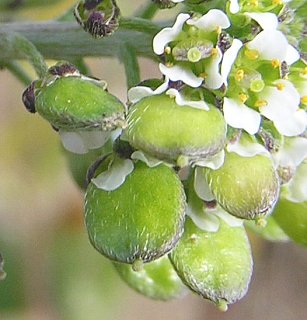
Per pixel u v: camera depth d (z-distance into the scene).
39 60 0.07
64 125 0.06
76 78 0.06
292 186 0.07
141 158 0.06
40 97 0.06
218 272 0.06
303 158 0.06
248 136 0.06
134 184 0.06
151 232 0.06
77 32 0.07
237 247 0.06
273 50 0.06
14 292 0.10
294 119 0.06
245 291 0.06
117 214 0.06
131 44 0.07
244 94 0.06
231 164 0.06
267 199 0.06
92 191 0.06
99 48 0.07
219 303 0.06
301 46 0.06
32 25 0.07
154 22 0.07
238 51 0.06
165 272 0.07
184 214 0.06
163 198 0.06
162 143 0.06
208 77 0.06
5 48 0.07
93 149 0.07
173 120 0.06
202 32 0.06
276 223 0.07
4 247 0.10
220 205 0.06
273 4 0.06
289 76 0.06
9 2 0.08
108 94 0.06
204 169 0.06
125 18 0.07
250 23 0.06
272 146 0.06
